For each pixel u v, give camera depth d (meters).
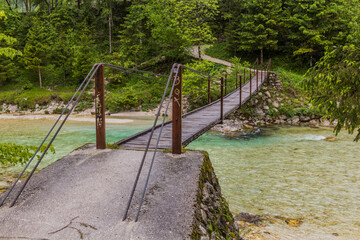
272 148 14.62
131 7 40.38
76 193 3.03
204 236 2.63
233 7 42.00
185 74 24.91
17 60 41.50
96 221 2.54
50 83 39.84
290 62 37.31
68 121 25.20
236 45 38.31
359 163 11.77
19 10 59.25
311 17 33.53
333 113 5.11
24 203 2.85
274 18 35.94
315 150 14.10
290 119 23.34
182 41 34.72
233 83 27.53
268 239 5.48
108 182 3.28
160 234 2.37
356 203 7.72
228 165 11.64
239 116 23.31
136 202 2.86
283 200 8.00
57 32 44.38
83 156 4.14
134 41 38.69
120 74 35.28
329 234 5.84
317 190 8.77
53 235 2.34
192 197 3.01
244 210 7.32
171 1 33.81
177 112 4.25
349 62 4.82
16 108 33.91
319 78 5.10
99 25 47.03
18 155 4.46
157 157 4.14
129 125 22.80
